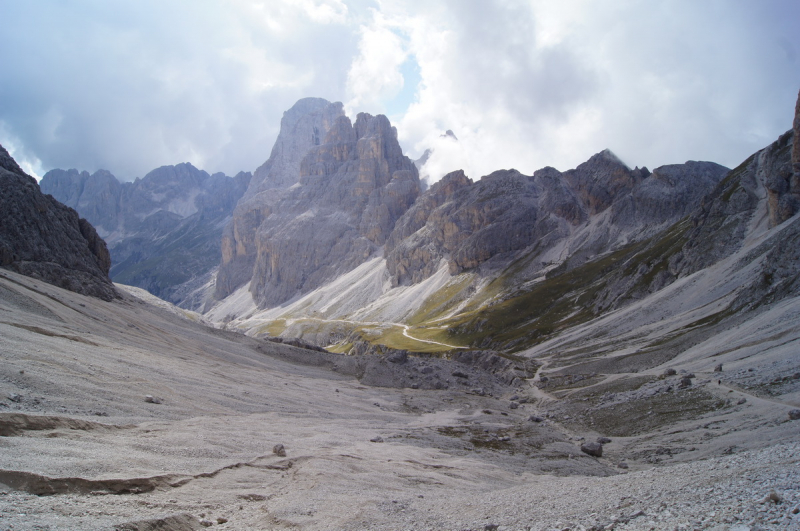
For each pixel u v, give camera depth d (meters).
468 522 24.22
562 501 25.25
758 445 44.78
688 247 178.25
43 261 114.44
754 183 187.12
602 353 134.12
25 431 32.12
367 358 132.12
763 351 80.19
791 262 114.38
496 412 93.12
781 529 13.20
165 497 27.59
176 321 130.25
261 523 26.22
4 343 52.84
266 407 68.75
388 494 34.34
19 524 19.19
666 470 29.86
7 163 132.50
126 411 46.50
